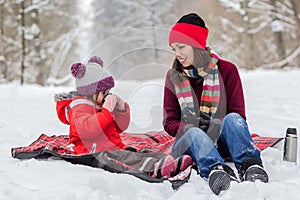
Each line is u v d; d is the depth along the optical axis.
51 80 15.56
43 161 2.60
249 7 17.44
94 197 1.95
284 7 17.84
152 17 11.16
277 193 2.02
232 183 2.05
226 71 2.67
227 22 19.11
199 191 2.10
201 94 2.67
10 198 1.95
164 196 2.05
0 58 15.41
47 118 4.76
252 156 2.30
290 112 4.93
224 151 2.60
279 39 18.00
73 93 2.83
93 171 2.39
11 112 5.33
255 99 6.36
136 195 2.02
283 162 2.62
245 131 2.34
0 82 15.62
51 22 17.73
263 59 20.19
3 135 3.61
